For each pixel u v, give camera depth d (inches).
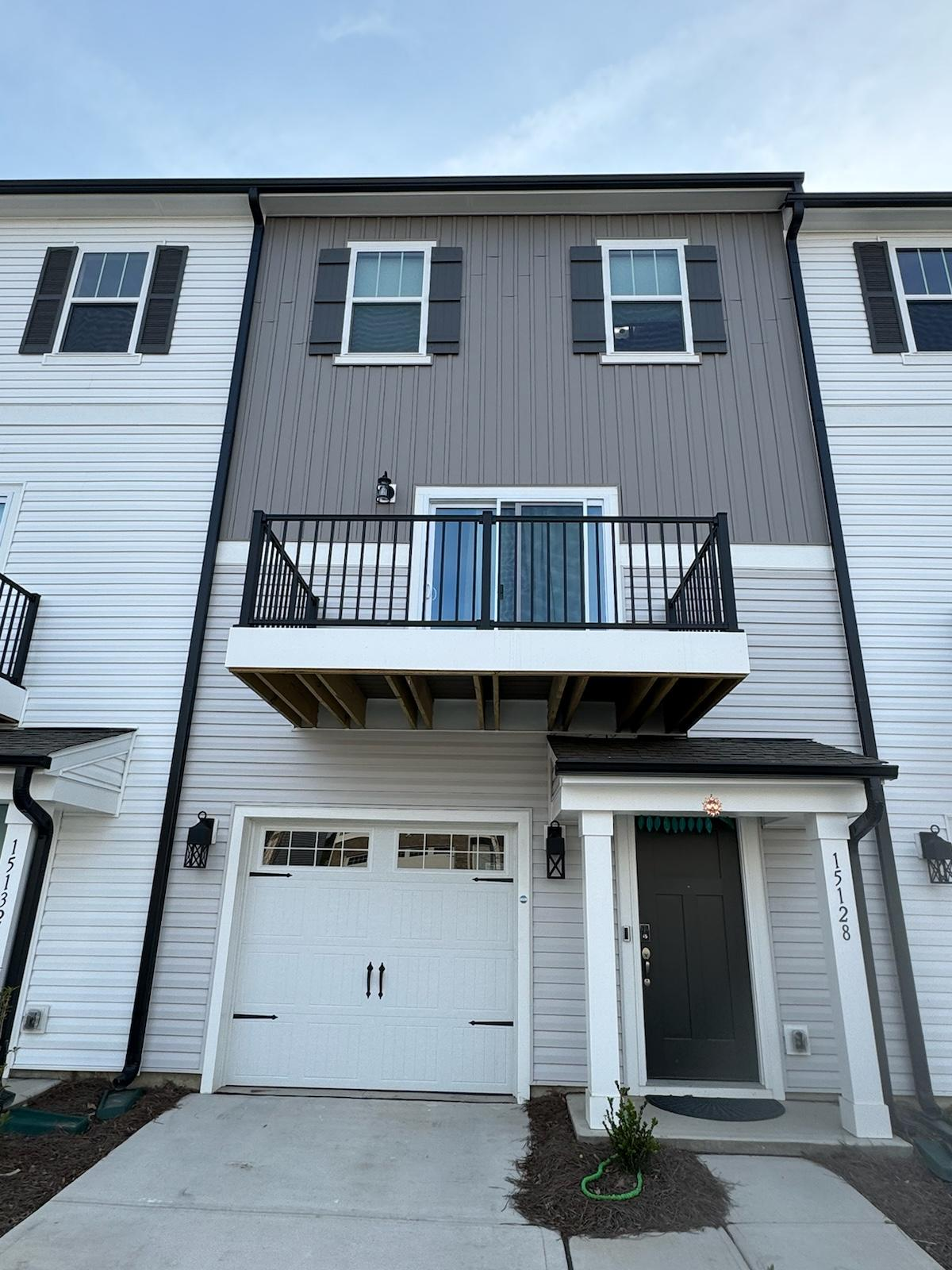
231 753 232.5
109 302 289.0
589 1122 161.5
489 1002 213.8
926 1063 198.1
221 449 262.7
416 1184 146.1
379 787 228.1
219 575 251.3
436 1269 115.3
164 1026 207.6
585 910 173.0
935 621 241.9
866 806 179.6
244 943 219.9
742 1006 204.1
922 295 280.2
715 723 233.1
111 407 272.7
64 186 286.7
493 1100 200.4
